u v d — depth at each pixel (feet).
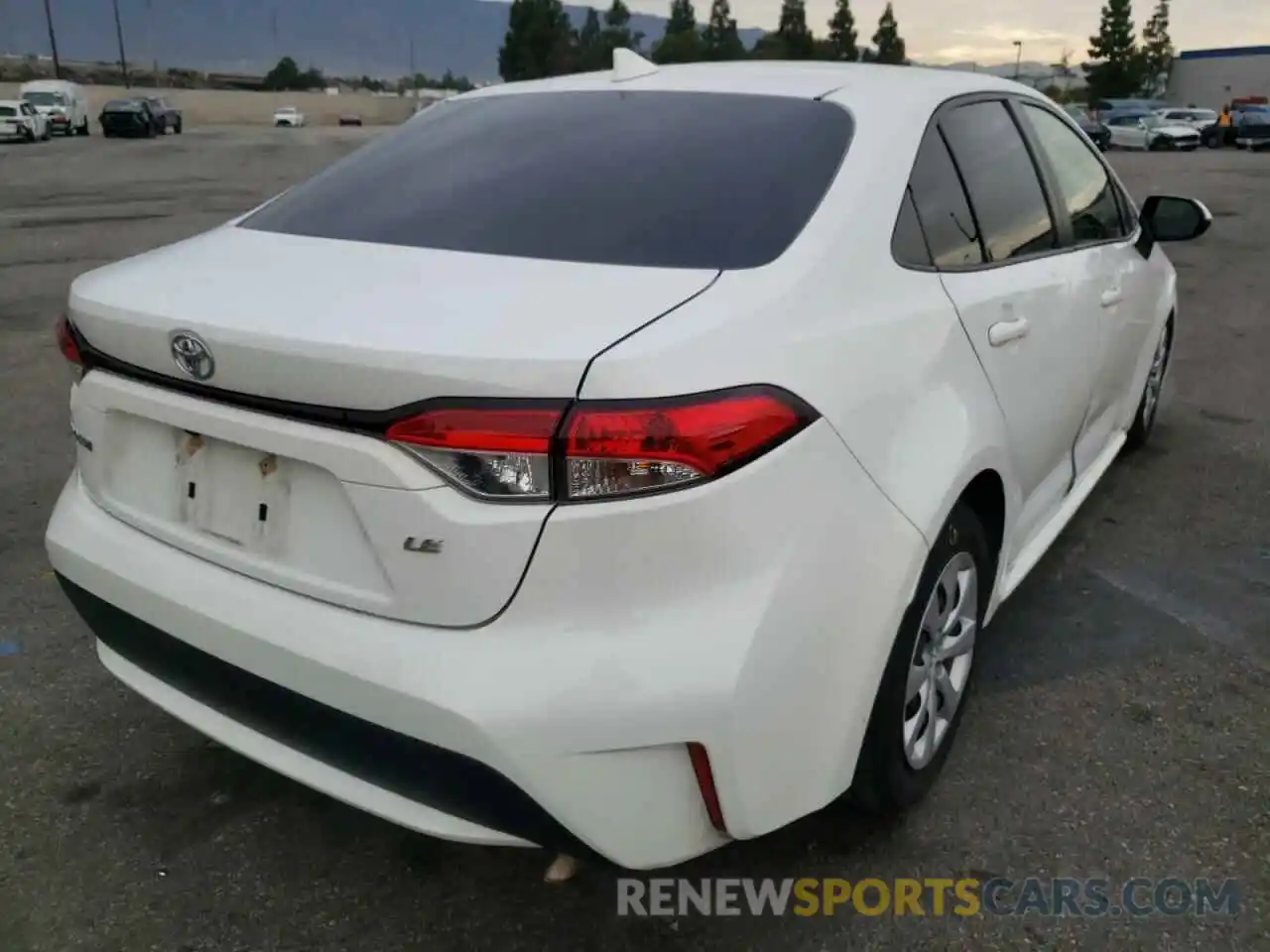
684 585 6.18
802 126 8.46
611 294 6.66
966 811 8.80
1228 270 34.91
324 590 6.63
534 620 6.14
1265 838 8.52
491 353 5.98
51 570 12.82
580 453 5.92
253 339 6.43
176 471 7.41
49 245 39.42
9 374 21.24
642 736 6.14
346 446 6.28
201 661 7.16
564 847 6.39
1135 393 14.75
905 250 8.14
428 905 7.92
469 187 8.46
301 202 9.14
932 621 8.33
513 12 290.97
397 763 6.44
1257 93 201.87
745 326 6.54
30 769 9.32
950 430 7.91
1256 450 17.11
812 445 6.58
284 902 7.93
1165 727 9.91
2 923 7.67
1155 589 12.55
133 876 8.16
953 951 7.48
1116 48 247.50
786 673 6.49
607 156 8.48
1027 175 10.61
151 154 103.76
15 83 223.30
